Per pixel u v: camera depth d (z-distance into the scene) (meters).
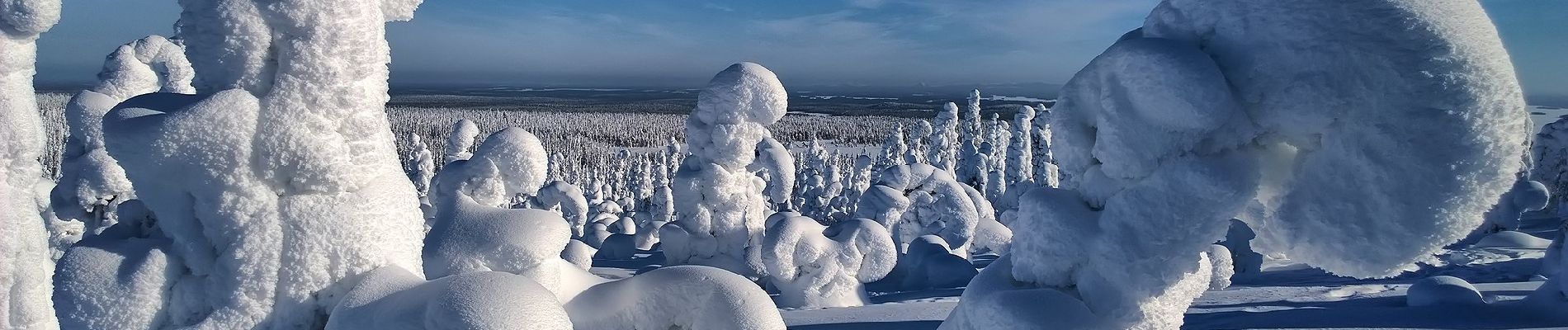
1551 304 8.23
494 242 4.86
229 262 3.07
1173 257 3.25
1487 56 2.73
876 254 12.67
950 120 43.91
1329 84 2.84
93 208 6.23
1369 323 8.13
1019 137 41.28
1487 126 2.70
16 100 2.87
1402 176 2.76
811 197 37.34
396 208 3.34
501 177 8.91
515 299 2.78
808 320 10.26
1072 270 3.58
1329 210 2.95
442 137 142.25
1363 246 2.89
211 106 2.95
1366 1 2.81
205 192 3.04
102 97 6.62
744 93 13.95
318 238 3.11
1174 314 3.62
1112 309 3.43
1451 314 8.44
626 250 20.55
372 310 2.95
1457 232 2.79
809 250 12.20
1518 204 22.00
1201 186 3.05
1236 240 13.91
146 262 3.12
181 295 3.15
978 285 3.95
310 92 3.02
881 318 9.96
